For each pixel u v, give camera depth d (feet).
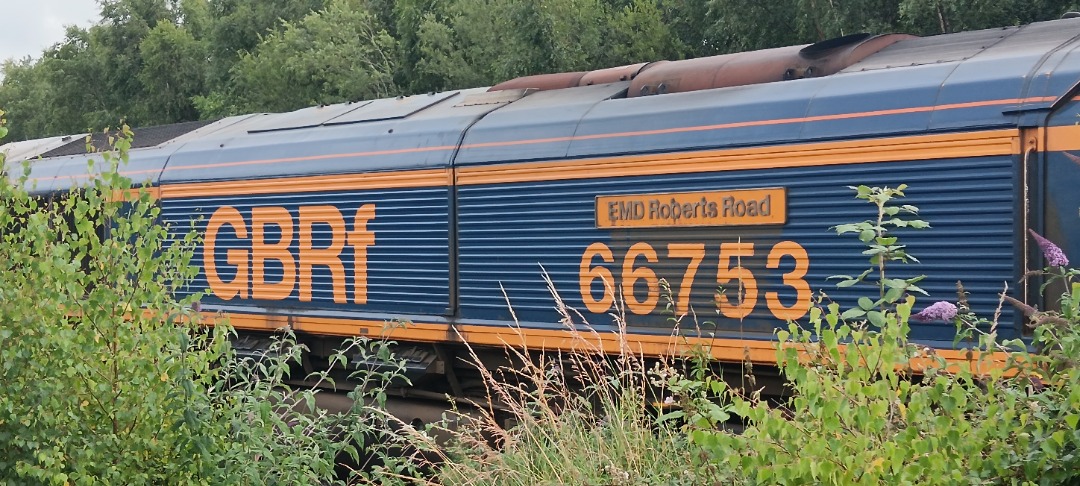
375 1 100.42
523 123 25.44
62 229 15.53
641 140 23.08
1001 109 18.53
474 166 25.85
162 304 14.80
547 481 16.31
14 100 165.48
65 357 13.89
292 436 15.31
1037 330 11.73
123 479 14.08
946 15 52.34
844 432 11.20
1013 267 18.31
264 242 30.48
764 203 21.20
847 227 12.80
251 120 35.55
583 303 23.93
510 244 25.21
